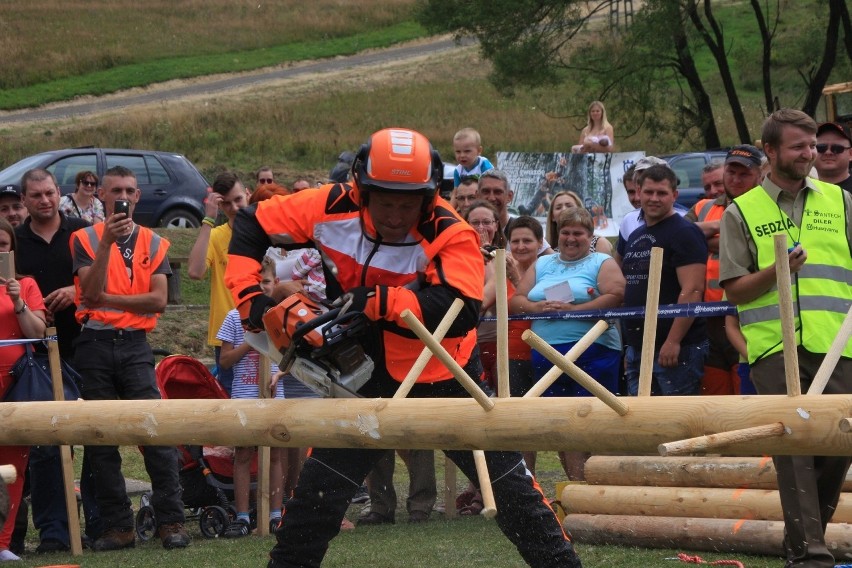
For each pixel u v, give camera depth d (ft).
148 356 36.14
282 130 209.46
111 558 32.65
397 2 356.59
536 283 39.17
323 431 18.29
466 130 52.75
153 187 111.45
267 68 296.30
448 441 17.44
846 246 26.16
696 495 30.73
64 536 35.35
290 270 32.14
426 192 20.16
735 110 149.38
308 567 21.74
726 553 29.55
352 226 21.36
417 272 21.11
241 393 39.40
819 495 25.17
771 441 14.90
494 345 39.47
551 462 52.95
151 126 205.36
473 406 17.28
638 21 143.74
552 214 43.78
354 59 311.88
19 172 106.63
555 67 153.99
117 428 20.01
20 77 266.16
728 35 264.31
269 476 37.81
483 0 149.18
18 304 34.55
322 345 19.29
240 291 21.31
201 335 81.76
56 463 35.27
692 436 15.64
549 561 21.24
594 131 76.38
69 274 38.65
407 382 18.63
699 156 105.29
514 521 21.25
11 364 34.91
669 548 30.71
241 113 219.82
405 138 20.36
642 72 148.56
